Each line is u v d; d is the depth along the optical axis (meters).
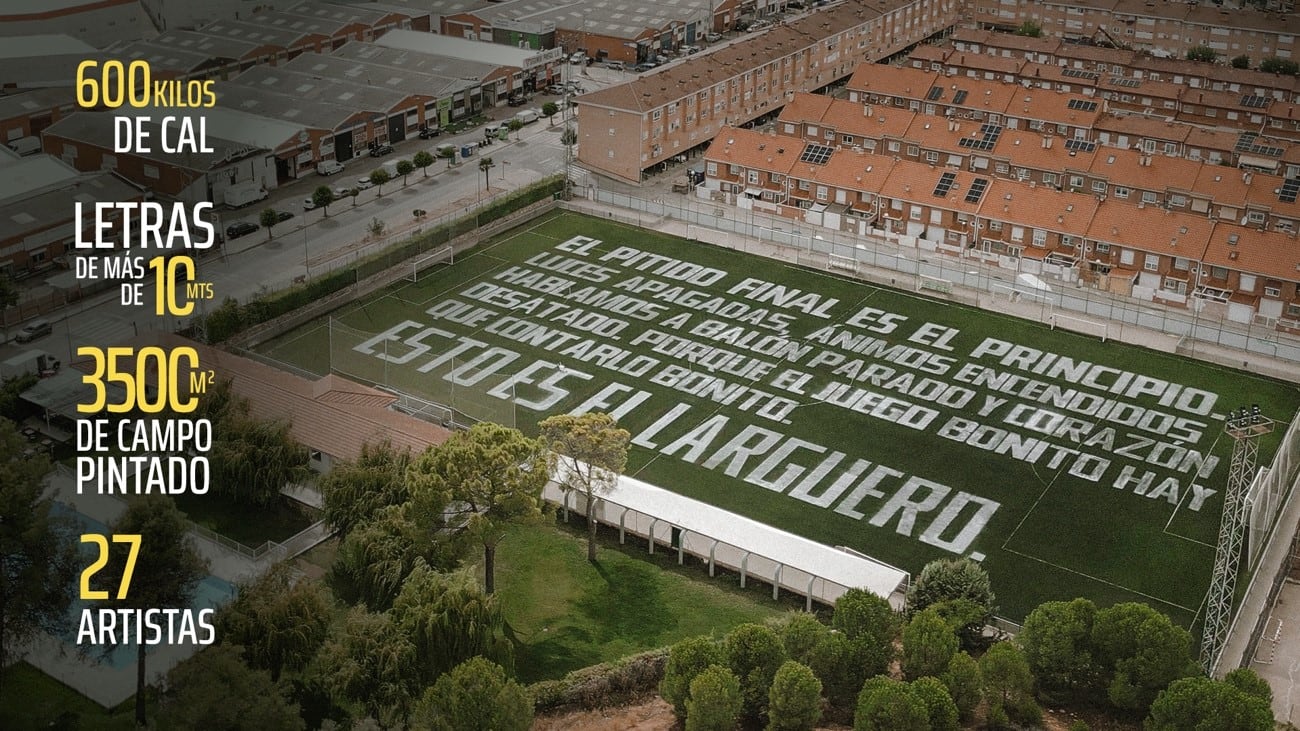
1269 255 126.88
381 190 158.25
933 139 160.00
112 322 122.62
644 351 119.00
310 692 75.38
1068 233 135.25
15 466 77.00
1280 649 82.50
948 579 81.06
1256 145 161.12
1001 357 118.69
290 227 146.88
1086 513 96.31
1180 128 167.00
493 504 81.88
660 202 155.12
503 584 87.69
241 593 77.25
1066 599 86.88
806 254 139.25
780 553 87.06
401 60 193.25
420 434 99.12
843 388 113.12
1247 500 91.38
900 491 98.81
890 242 144.25
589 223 147.50
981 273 136.12
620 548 92.06
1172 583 88.81
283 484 95.12
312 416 102.38
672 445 104.19
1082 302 127.00
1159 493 98.69
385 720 72.31
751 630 72.19
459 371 114.31
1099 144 155.12
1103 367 117.06
